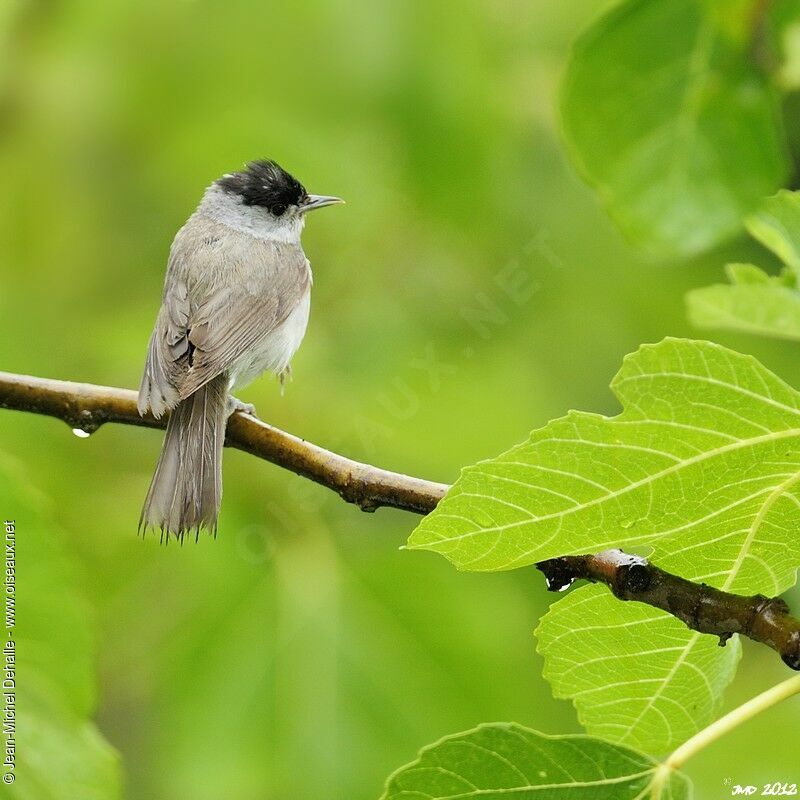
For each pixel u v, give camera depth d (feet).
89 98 45.83
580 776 16.90
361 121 41.45
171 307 37.50
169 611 29.60
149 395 26.96
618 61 22.63
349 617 27.27
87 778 21.54
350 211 45.42
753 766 34.73
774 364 45.83
